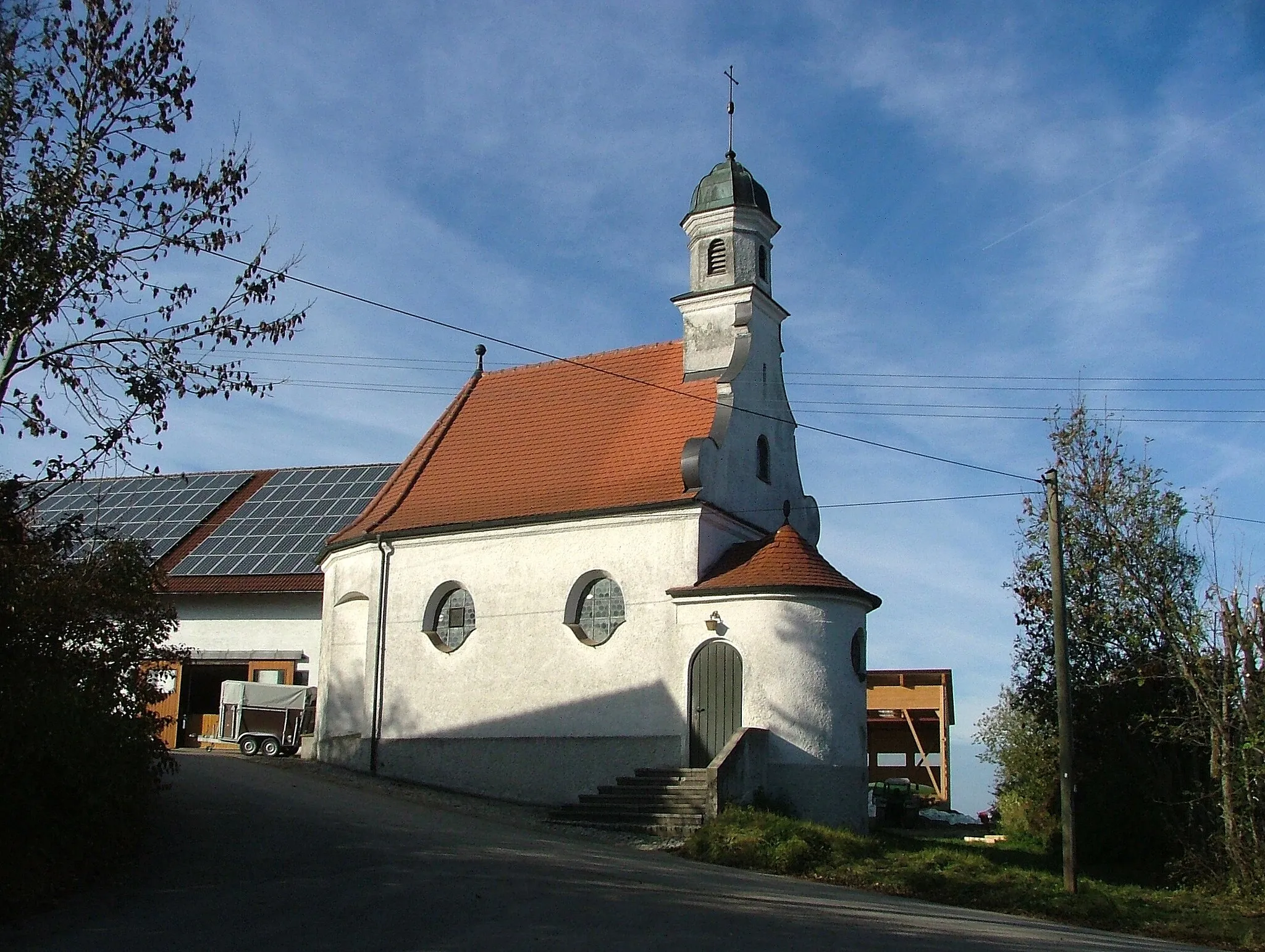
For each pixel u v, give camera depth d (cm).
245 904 1275
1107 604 2581
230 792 2077
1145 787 2534
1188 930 1744
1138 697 2577
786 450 2877
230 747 3331
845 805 2284
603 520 2527
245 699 3192
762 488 2720
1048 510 2133
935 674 4394
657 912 1312
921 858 2034
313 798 2144
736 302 2756
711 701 2342
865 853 1978
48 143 1541
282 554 3597
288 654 3469
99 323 1573
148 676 1634
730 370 2678
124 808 1483
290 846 1605
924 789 4641
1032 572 2725
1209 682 2331
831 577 2366
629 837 2080
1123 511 2588
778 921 1329
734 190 2820
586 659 2494
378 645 2780
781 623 2308
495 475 2819
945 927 1425
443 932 1167
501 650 2603
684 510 2438
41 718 1299
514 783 2516
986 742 3878
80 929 1173
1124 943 1509
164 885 1361
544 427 2898
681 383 2772
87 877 1369
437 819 2039
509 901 1322
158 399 1580
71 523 1581
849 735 2322
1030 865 2327
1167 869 2380
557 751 2483
